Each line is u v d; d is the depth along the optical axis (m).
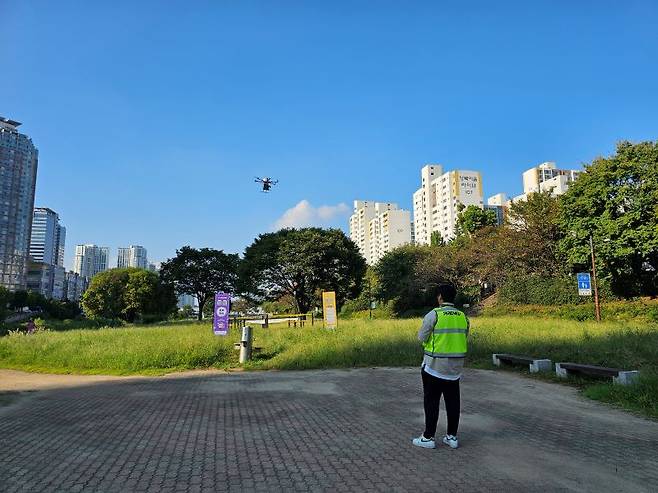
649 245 28.28
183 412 7.75
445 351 5.56
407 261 52.56
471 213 60.47
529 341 15.22
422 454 5.33
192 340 15.91
